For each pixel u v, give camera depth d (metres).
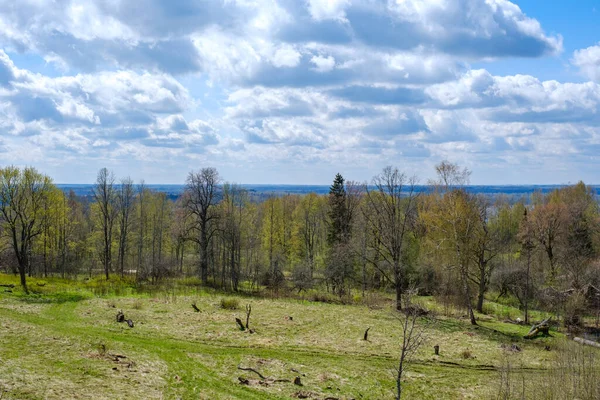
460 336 36.19
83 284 56.28
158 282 59.12
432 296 57.62
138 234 82.31
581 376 24.78
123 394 18.69
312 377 24.25
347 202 66.69
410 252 57.44
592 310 45.56
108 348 25.56
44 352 23.23
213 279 66.69
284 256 80.06
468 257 46.81
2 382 17.61
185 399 19.45
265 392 21.31
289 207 99.25
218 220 66.88
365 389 23.16
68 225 79.62
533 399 22.39
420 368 27.55
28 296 42.62
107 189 67.62
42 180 55.69
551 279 53.44
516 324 42.59
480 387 24.66
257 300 48.84
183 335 30.70
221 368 24.41
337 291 60.31
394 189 48.00
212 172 64.19
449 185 44.97
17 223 55.16
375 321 39.75
